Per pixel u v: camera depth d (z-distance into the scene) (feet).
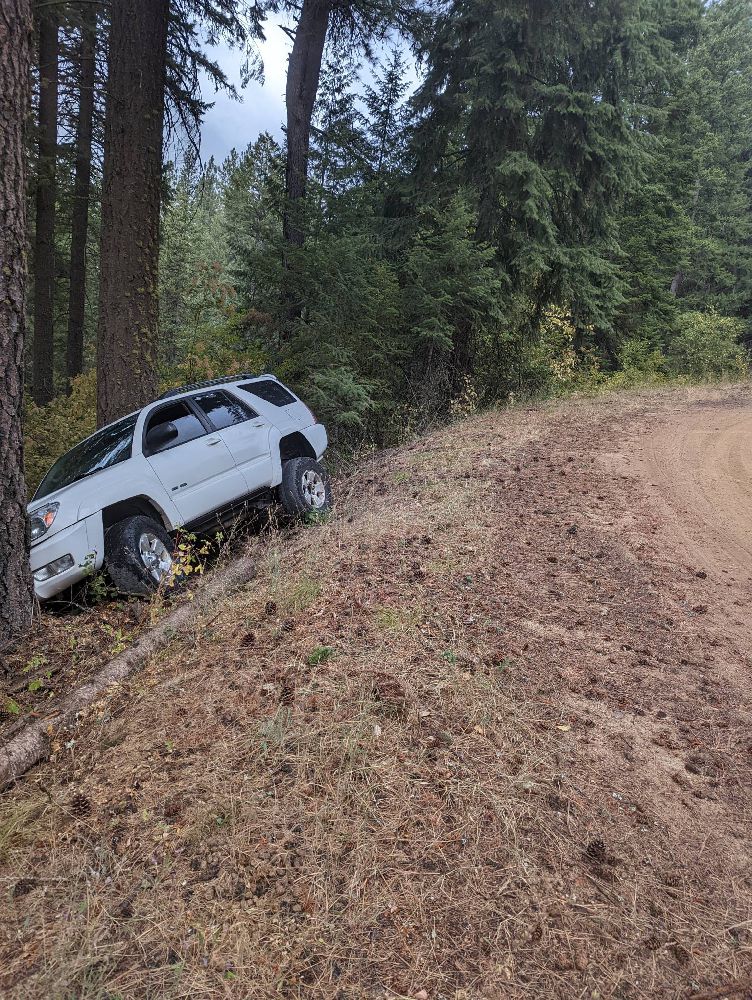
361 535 19.86
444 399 47.65
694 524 22.30
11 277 14.88
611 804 9.67
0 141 14.39
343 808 9.02
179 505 20.17
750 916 8.04
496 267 49.03
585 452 31.71
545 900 7.91
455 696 11.51
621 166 49.16
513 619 15.03
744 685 13.17
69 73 49.47
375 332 42.42
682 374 74.28
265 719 10.94
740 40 117.70
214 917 7.57
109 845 8.79
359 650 12.87
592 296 53.26
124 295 29.09
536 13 43.42
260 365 39.24
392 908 7.67
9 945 7.46
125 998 6.65
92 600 18.37
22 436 15.56
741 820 9.62
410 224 49.57
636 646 14.46
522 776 9.80
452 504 23.04
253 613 15.14
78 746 11.32
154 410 21.36
